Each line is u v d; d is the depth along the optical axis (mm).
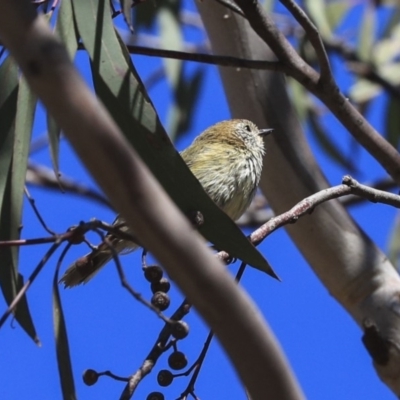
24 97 8281
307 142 11125
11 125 8547
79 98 4785
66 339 7602
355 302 10016
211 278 5113
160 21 14016
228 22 11250
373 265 10039
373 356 8875
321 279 10328
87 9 8172
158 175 7746
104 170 4902
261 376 5285
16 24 4738
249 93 11344
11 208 8234
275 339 5285
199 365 7297
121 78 7945
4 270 8219
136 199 4961
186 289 5168
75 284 9430
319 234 10219
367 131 10320
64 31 8195
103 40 8070
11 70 8656
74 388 7566
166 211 5012
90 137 4824
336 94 10031
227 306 5164
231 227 7586
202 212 7633
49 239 6586
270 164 11016
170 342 7066
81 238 6551
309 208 7969
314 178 10883
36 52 4742
